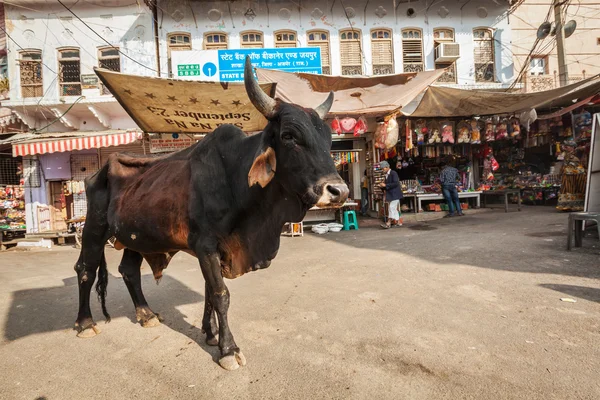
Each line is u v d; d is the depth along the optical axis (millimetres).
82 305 3342
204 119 7039
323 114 2545
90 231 3340
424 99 9273
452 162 11945
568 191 9469
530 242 6066
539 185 11398
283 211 2469
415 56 12398
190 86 5766
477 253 5594
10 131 11734
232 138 2615
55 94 11117
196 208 2590
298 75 7574
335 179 2010
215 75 10188
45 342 3176
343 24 12148
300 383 2311
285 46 12094
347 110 9383
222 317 2605
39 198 11039
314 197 2018
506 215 9773
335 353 2691
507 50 12641
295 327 3207
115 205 3139
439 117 10641
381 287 4258
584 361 2408
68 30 11180
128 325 3504
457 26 12445
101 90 11195
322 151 2109
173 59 10156
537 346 2643
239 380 2381
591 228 6395
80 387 2395
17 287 5359
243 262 2668
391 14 12258
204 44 11789
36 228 10836
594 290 3719
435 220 10109
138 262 3578
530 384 2184
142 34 11320
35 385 2438
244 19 11891
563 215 8789
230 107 6562
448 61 12219
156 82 5621
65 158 11234
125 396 2266
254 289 4426
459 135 10484
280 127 2180
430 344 2760
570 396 2051
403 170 12680
